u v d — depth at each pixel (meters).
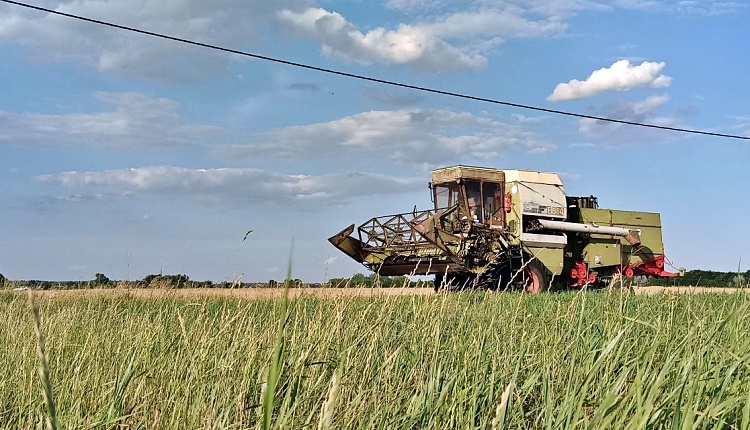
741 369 4.20
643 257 25.05
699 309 7.32
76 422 4.20
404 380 4.98
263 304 7.21
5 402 5.06
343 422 3.98
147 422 4.23
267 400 1.90
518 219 21.80
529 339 5.85
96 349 5.80
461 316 6.59
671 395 3.48
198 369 4.68
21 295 12.45
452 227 20.05
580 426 3.69
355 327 5.65
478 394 4.44
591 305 8.37
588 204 24.20
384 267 20.05
